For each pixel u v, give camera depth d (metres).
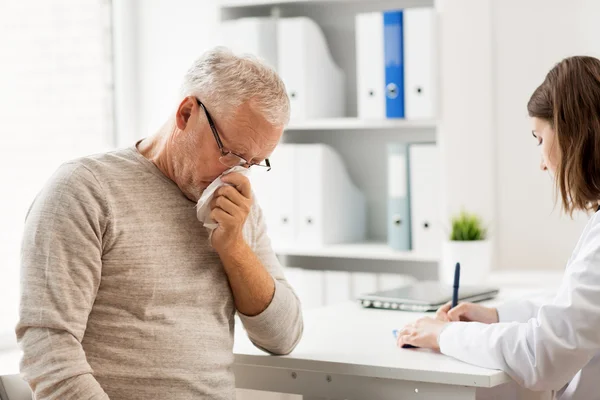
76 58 3.34
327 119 3.05
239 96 1.50
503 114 3.12
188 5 3.42
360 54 2.92
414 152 2.89
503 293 2.49
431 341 1.74
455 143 2.88
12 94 3.08
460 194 2.90
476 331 1.67
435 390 1.63
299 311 1.80
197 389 1.55
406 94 2.86
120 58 3.50
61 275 1.41
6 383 1.66
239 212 1.60
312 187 3.04
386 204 3.27
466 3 2.88
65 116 3.29
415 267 3.22
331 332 1.97
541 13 3.05
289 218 3.07
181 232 1.58
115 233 1.49
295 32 3.02
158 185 1.57
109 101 3.50
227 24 3.13
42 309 1.38
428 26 2.81
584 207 1.70
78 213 1.44
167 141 1.59
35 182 3.14
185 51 3.44
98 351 1.49
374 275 2.97
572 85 1.67
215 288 1.63
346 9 3.28
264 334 1.72
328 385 1.74
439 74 2.85
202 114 1.53
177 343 1.54
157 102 3.52
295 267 3.34
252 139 1.52
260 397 2.14
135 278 1.51
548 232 3.09
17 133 3.09
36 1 3.17
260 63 1.55
